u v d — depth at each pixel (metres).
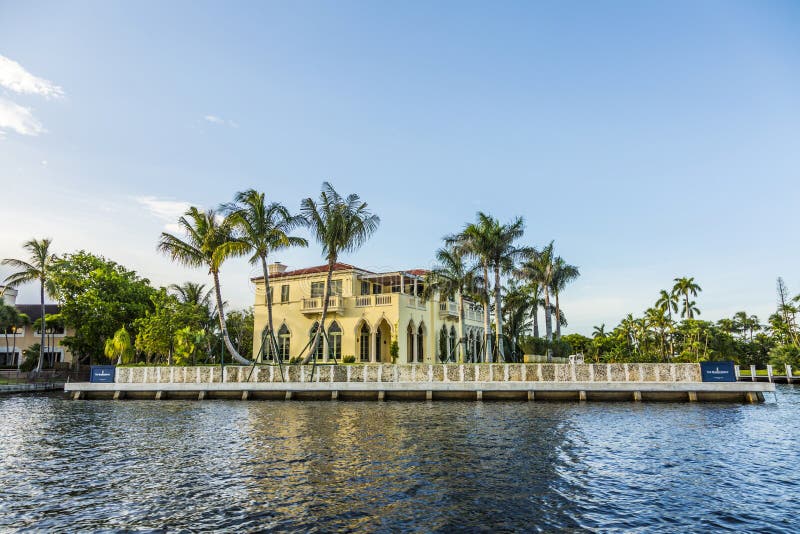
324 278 51.16
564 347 57.12
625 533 9.84
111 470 14.87
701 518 10.66
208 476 14.03
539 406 29.94
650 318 82.00
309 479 13.60
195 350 50.56
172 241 42.94
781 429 21.47
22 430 22.73
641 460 15.73
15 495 12.41
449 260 44.59
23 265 53.50
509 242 43.62
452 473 14.14
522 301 59.12
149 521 10.55
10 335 65.56
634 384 32.06
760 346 81.44
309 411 28.61
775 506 11.42
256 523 10.39
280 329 52.69
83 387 38.31
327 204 39.84
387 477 13.74
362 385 34.25
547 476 13.84
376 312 47.59
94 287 55.19
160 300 50.84
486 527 10.13
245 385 35.59
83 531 10.05
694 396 31.52
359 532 9.88
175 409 30.64
